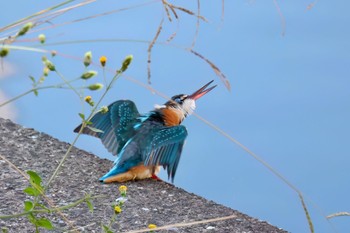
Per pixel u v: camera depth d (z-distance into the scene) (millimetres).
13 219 9305
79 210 10109
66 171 11867
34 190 6461
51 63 5863
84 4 5250
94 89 5672
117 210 7289
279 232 10344
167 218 10414
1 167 11562
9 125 13695
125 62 5660
